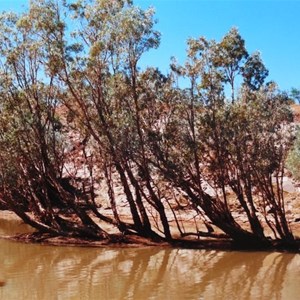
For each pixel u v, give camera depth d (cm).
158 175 2386
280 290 1575
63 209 3050
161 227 2653
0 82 2336
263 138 2166
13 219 3198
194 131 2227
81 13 2212
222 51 2147
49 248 2311
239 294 1541
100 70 2227
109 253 2197
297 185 2967
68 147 3219
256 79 2195
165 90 2222
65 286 1670
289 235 2200
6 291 1617
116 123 2236
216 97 2181
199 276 1773
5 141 2370
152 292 1583
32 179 2600
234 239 2253
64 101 2367
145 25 2136
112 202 2455
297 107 3183
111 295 1559
